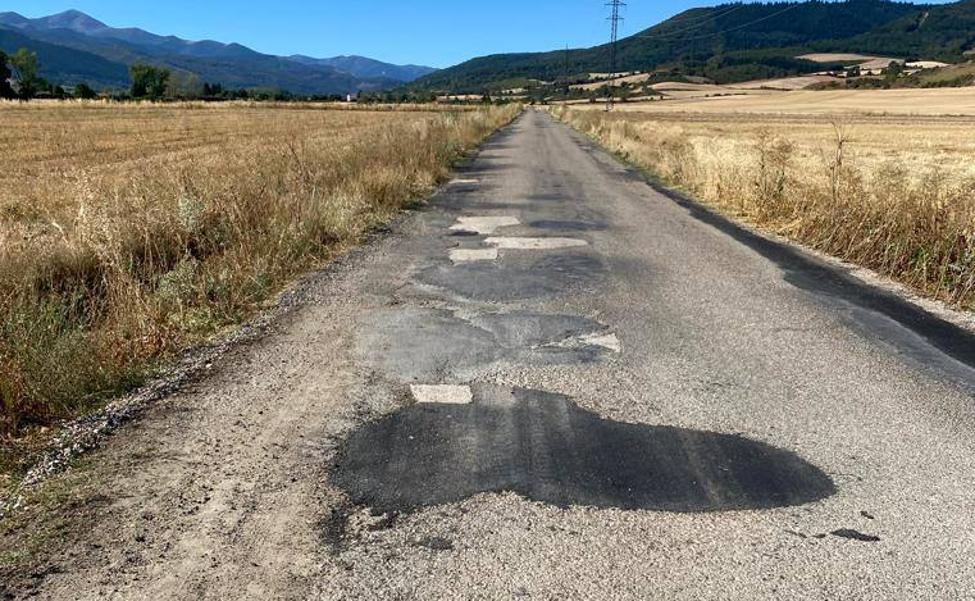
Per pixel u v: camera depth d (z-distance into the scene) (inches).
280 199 330.3
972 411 154.6
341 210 351.6
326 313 220.8
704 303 238.2
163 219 278.5
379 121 1672.0
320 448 133.8
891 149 1116.5
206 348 187.0
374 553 102.3
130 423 142.9
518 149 1023.6
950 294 250.1
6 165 679.7
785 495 119.9
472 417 148.3
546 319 217.6
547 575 97.9
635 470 127.3
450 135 917.2
